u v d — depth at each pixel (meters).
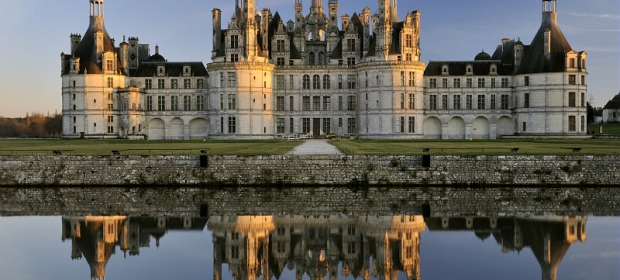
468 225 46.12
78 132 143.88
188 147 91.12
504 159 68.38
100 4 149.12
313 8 166.62
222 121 140.38
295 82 149.38
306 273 34.44
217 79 140.62
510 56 152.00
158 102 149.75
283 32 150.12
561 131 139.00
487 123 148.25
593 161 67.81
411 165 68.69
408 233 43.56
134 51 154.50
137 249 39.41
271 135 143.50
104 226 46.41
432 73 147.88
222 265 35.81
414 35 142.38
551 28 142.88
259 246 40.16
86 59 145.00
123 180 69.19
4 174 69.69
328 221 47.97
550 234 42.69
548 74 139.25
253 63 139.25
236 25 140.25
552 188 66.62
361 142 116.00
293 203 57.03
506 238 41.62
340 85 149.62
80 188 68.12
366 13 148.62
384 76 139.88
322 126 150.00
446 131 148.12
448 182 68.31
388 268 34.97
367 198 60.12
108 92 144.12
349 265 35.81
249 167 68.81
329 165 68.69
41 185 69.44
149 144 104.50
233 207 54.75
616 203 56.59
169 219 49.00
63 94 145.38
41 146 95.38
